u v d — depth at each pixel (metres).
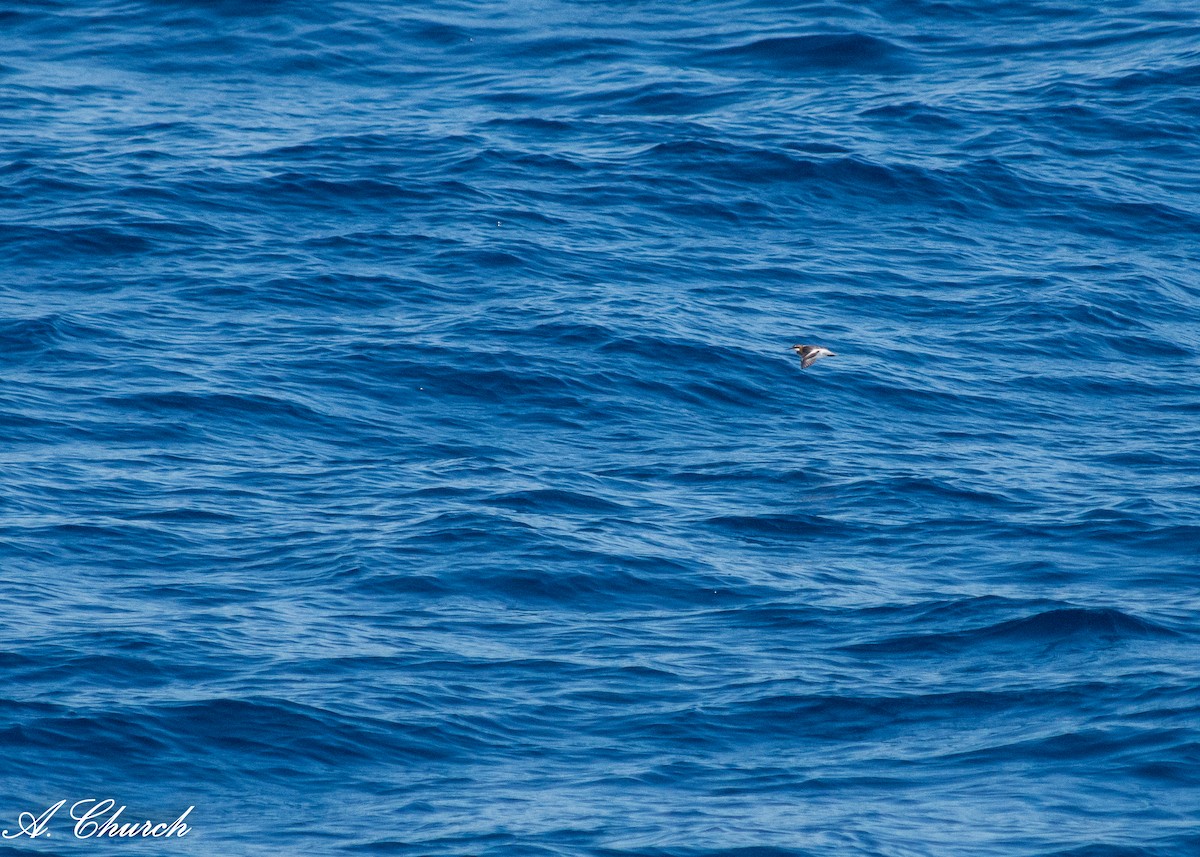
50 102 185.62
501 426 118.00
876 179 165.38
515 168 166.25
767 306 140.50
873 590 92.50
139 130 176.50
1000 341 136.50
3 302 134.25
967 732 76.44
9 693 76.94
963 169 168.25
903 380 128.00
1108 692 79.19
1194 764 72.38
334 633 85.19
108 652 81.44
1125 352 136.12
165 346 127.38
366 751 74.31
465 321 133.50
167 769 72.31
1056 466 113.50
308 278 141.25
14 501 100.19
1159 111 184.00
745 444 116.69
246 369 123.69
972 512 104.44
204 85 194.12
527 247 148.38
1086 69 196.25
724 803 70.62
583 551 95.81
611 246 150.50
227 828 68.69
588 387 123.50
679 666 83.12
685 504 105.19
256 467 108.81
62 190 157.00
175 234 148.75
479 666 82.50
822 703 79.19
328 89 194.38
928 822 68.81
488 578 92.31
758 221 157.62
